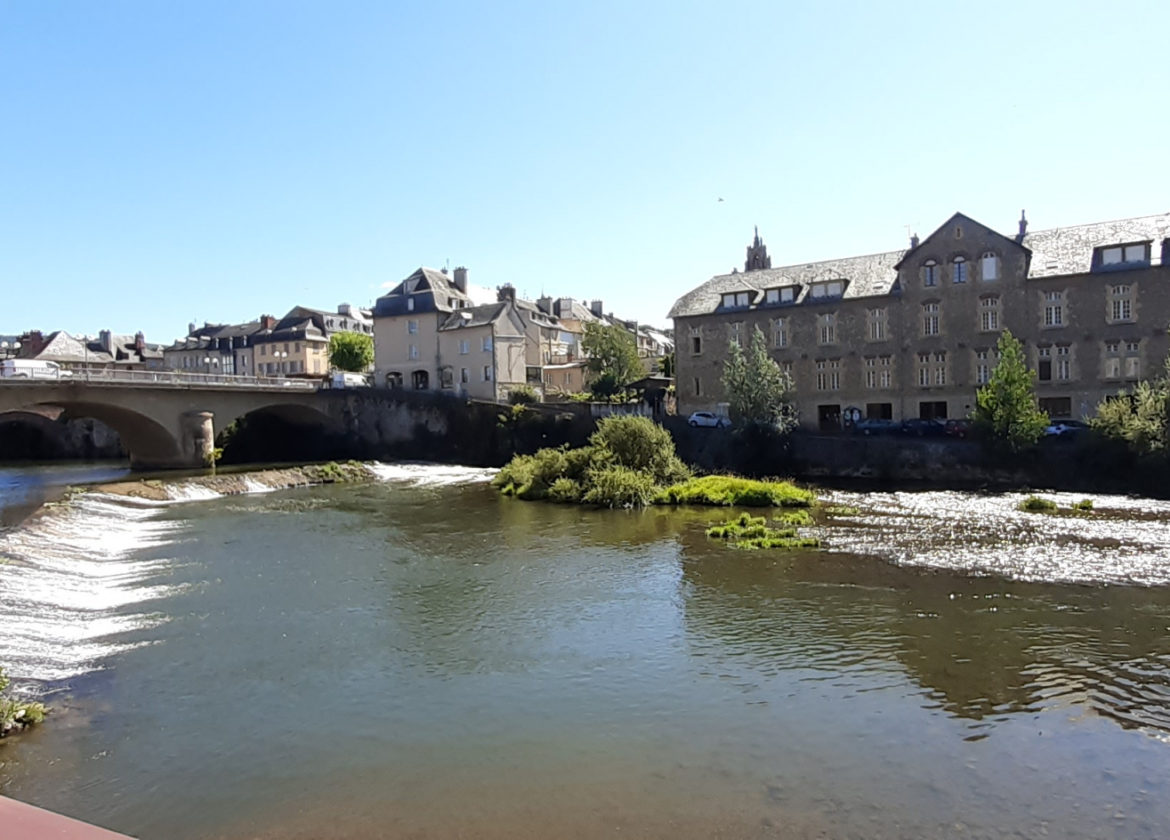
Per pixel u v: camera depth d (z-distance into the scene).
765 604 18.14
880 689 13.19
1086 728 11.59
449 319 69.06
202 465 49.50
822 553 23.11
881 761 10.79
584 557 23.48
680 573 21.22
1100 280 43.44
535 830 9.34
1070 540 23.98
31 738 11.88
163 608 18.52
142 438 50.31
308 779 10.65
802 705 12.66
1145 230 43.84
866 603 17.95
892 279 50.78
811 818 9.45
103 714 12.72
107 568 22.55
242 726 12.29
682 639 15.94
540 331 86.81
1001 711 12.23
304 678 14.21
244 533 28.17
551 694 13.38
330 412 60.69
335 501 37.06
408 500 37.22
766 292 55.00
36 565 21.17
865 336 50.47
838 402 51.47
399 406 59.66
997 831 9.10
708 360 56.50
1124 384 42.81
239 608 18.50
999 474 38.31
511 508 33.97
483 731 12.02
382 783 10.52
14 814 2.63
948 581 19.59
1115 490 34.75
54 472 50.19
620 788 10.26
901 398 49.31
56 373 43.66
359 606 18.64
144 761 11.17
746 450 44.34
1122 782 10.11
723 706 12.72
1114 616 16.53
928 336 48.38
